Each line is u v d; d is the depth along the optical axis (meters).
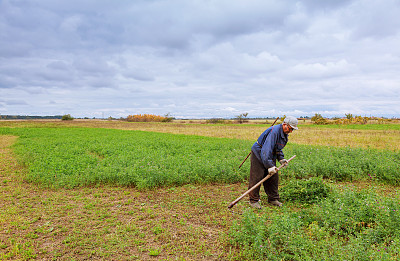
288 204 5.72
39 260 3.69
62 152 12.70
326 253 3.39
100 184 7.65
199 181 7.66
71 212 5.50
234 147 14.24
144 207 5.77
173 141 17.67
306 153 10.90
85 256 3.78
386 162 8.59
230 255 3.76
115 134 27.34
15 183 7.71
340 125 45.22
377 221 4.16
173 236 4.37
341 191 6.18
